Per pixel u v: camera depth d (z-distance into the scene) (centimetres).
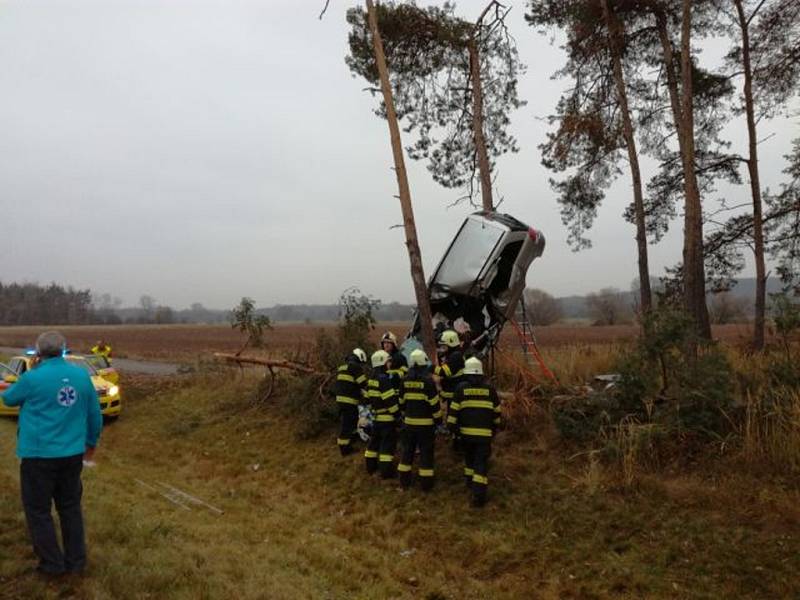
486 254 1077
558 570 600
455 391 765
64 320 11288
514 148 1544
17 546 496
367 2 1152
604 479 727
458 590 579
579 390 943
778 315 862
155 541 564
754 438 712
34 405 451
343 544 677
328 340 1244
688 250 1202
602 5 1480
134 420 1384
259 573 534
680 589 543
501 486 770
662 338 821
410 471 818
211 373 1653
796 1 1416
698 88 1589
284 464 987
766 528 593
